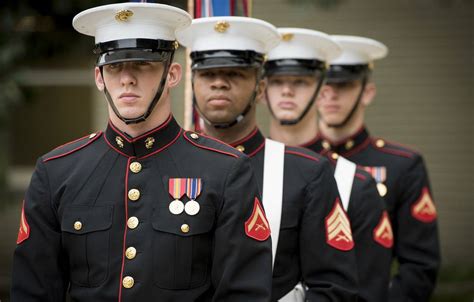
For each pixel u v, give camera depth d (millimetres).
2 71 19625
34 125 32688
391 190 15148
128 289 8312
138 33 8398
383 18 28328
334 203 10812
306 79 12586
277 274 10383
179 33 10859
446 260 26938
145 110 8414
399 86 28484
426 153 28484
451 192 28484
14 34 20078
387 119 28625
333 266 10453
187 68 12188
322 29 28406
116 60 8281
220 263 8359
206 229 8438
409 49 28391
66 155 9078
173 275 8305
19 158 32750
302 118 12609
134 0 9703
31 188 8938
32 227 8766
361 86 15172
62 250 8805
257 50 10820
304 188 10719
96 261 8500
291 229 10547
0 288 26078
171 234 8391
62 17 20547
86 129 32469
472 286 23516
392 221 15242
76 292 8594
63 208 8719
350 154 15422
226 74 10664
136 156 8828
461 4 27812
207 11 12164
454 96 28312
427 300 14977
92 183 8781
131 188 8680
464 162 28328
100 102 30750
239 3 12250
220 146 8961
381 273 12328
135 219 8531
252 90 10836
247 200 8594
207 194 8539
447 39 28234
